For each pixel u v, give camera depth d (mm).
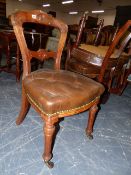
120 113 1666
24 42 971
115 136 1295
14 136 1138
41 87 846
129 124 1487
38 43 2291
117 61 1605
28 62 1016
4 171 883
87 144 1166
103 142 1209
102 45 2270
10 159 957
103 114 1604
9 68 2410
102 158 1060
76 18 14484
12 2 12992
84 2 11367
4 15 7152
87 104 923
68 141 1168
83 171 950
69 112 842
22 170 902
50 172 914
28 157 988
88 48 1734
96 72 1645
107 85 1879
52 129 812
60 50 1175
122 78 2055
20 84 2033
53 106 749
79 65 1639
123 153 1125
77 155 1057
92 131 1264
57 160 998
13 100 1618
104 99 1833
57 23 1097
